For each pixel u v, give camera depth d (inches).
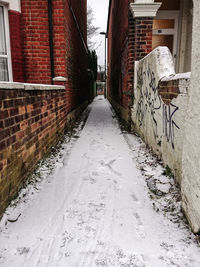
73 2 275.6
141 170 129.1
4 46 185.0
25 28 194.1
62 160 145.9
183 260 62.1
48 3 188.7
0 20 179.9
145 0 193.2
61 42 198.7
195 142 70.1
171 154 113.0
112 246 67.8
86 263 61.5
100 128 263.3
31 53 199.2
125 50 252.8
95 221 80.3
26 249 66.2
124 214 84.9
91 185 109.7
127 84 236.1
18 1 186.2
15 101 90.0
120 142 194.7
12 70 190.4
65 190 104.0
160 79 132.9
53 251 65.7
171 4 241.6
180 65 254.7
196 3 68.0
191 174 73.7
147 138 172.7
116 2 399.2
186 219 79.3
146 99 174.6
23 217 81.7
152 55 152.8
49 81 205.8
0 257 62.8
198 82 67.8
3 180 78.7
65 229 75.5
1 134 76.5
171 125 111.9
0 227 74.7
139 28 204.4
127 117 247.4
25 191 98.0
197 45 68.1
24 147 101.6
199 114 67.0
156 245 68.1
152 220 81.0
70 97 250.7
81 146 181.6
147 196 99.1
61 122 194.7
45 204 91.5
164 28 249.3
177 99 101.5
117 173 125.0
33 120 115.1
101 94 1748.3
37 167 123.1
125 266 60.4
